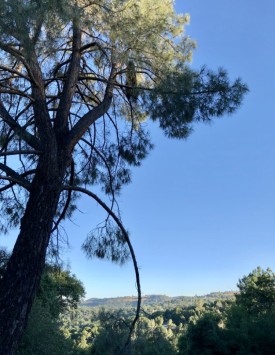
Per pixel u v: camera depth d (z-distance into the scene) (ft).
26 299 21.52
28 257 22.09
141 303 27.12
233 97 28.78
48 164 24.08
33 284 21.95
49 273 30.78
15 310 21.08
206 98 28.89
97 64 31.65
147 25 28.07
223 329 102.99
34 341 55.16
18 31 22.15
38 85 25.43
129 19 27.25
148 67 30.32
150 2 29.04
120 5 26.99
